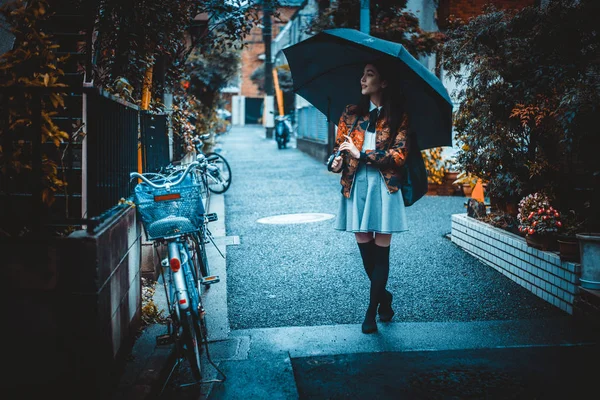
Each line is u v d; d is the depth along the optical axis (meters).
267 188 12.91
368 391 3.43
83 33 5.70
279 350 4.01
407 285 5.59
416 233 7.91
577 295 4.62
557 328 4.38
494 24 5.56
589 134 4.67
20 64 3.38
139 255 4.22
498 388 3.45
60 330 2.91
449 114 4.14
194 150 11.33
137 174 3.54
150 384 3.28
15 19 3.58
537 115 5.34
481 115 5.79
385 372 3.68
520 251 5.52
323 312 4.86
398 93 4.21
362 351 3.99
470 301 5.10
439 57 6.73
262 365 3.77
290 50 4.41
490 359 3.85
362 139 4.22
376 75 4.17
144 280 5.25
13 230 3.46
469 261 6.45
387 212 4.12
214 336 4.26
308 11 21.55
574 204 5.51
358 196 4.22
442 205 10.16
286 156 21.95
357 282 5.71
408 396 3.37
